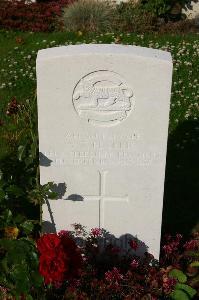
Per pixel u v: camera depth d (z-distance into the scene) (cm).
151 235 208
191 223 235
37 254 179
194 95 315
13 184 214
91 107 186
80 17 409
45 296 189
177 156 274
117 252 206
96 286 192
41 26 411
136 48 184
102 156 194
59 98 184
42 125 188
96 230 204
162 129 189
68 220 206
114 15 413
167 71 179
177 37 382
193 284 199
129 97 184
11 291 185
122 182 199
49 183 195
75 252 179
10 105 226
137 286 191
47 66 179
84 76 181
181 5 439
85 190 200
